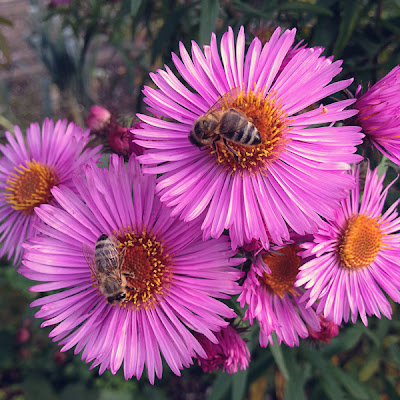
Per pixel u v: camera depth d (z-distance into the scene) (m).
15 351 0.19
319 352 0.12
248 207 0.08
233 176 0.08
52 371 0.19
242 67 0.08
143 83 0.14
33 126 0.11
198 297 0.08
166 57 0.15
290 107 0.08
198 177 0.08
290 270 0.08
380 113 0.08
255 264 0.08
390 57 0.12
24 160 0.11
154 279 0.08
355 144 0.07
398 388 0.18
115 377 0.19
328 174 0.07
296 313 0.08
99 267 0.08
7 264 0.20
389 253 0.09
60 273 0.08
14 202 0.10
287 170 0.08
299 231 0.07
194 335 0.08
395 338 0.17
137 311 0.08
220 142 0.08
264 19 0.12
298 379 0.12
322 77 0.08
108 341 0.08
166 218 0.08
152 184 0.08
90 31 0.18
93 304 0.08
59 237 0.08
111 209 0.08
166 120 0.08
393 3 0.13
